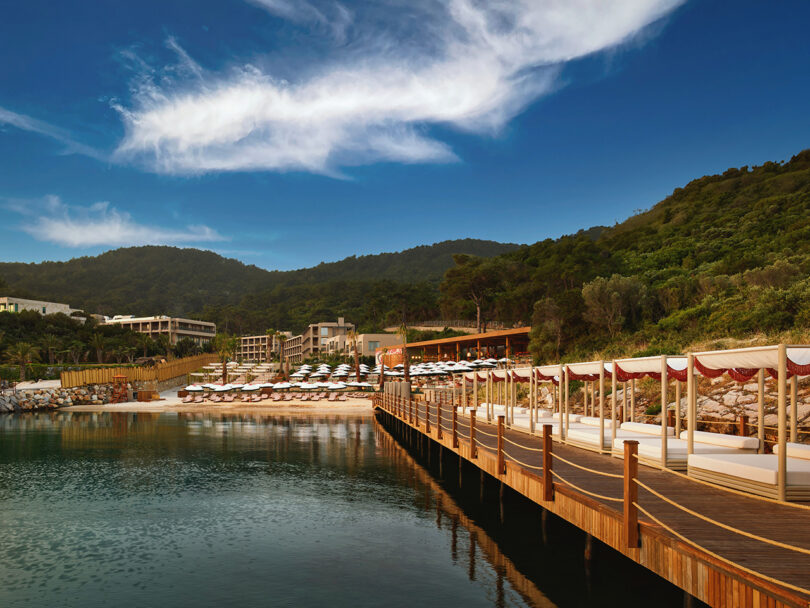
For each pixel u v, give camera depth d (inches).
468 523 599.5
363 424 1852.9
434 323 4943.4
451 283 4382.4
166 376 3597.4
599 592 389.4
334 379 3486.7
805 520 306.0
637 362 517.3
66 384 2834.6
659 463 470.3
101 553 509.4
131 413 2413.9
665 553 268.4
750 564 235.3
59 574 454.3
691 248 3196.4
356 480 864.9
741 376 470.9
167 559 490.3
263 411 2452.0
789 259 2027.6
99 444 1327.5
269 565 469.1
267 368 4534.9
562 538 540.1
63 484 841.5
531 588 401.4
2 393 2588.6
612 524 314.3
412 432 1306.6
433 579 426.3
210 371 4281.5
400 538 543.2
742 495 357.1
